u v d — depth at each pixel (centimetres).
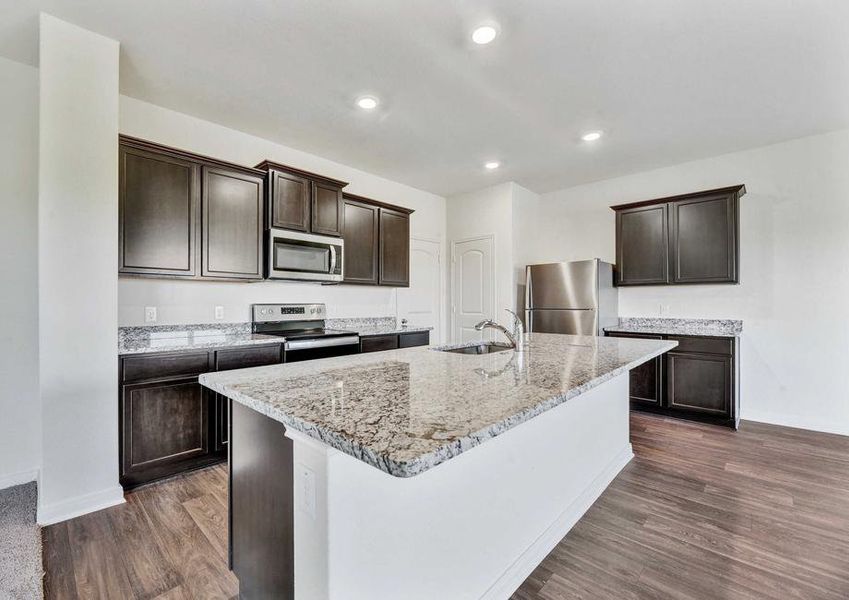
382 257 437
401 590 117
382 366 174
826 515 215
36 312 257
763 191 380
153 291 299
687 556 182
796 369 364
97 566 173
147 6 202
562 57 245
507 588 159
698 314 414
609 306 445
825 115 318
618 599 157
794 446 314
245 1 200
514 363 180
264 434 131
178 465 257
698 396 371
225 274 303
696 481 256
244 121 330
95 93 220
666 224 407
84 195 215
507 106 304
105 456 222
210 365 270
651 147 382
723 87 277
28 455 254
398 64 253
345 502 100
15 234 251
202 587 161
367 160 418
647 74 262
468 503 143
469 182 493
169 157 275
